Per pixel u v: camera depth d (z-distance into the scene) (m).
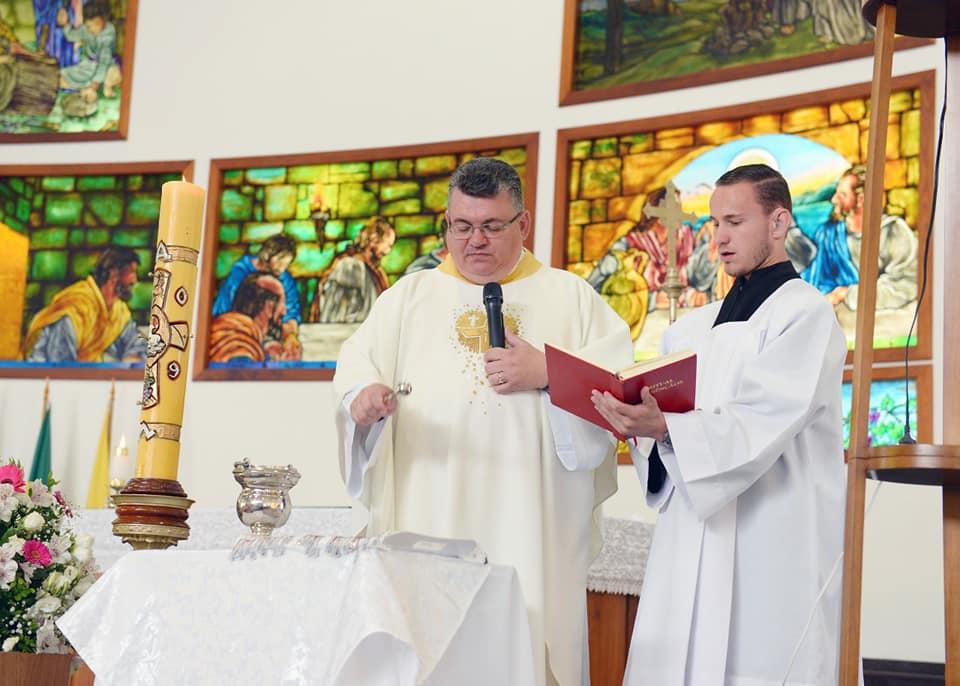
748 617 3.05
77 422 8.23
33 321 8.48
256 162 8.30
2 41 8.83
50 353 8.42
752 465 2.99
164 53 8.65
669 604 3.12
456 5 8.11
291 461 7.82
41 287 8.52
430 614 2.63
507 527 3.21
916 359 6.29
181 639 2.76
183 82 8.58
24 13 8.82
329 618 2.58
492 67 7.92
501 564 2.92
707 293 7.08
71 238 8.56
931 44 6.61
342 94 8.25
